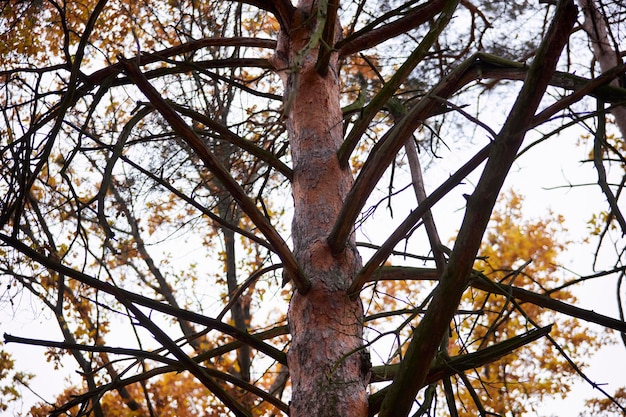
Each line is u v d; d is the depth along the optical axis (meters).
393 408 2.86
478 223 2.74
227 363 9.84
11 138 5.06
